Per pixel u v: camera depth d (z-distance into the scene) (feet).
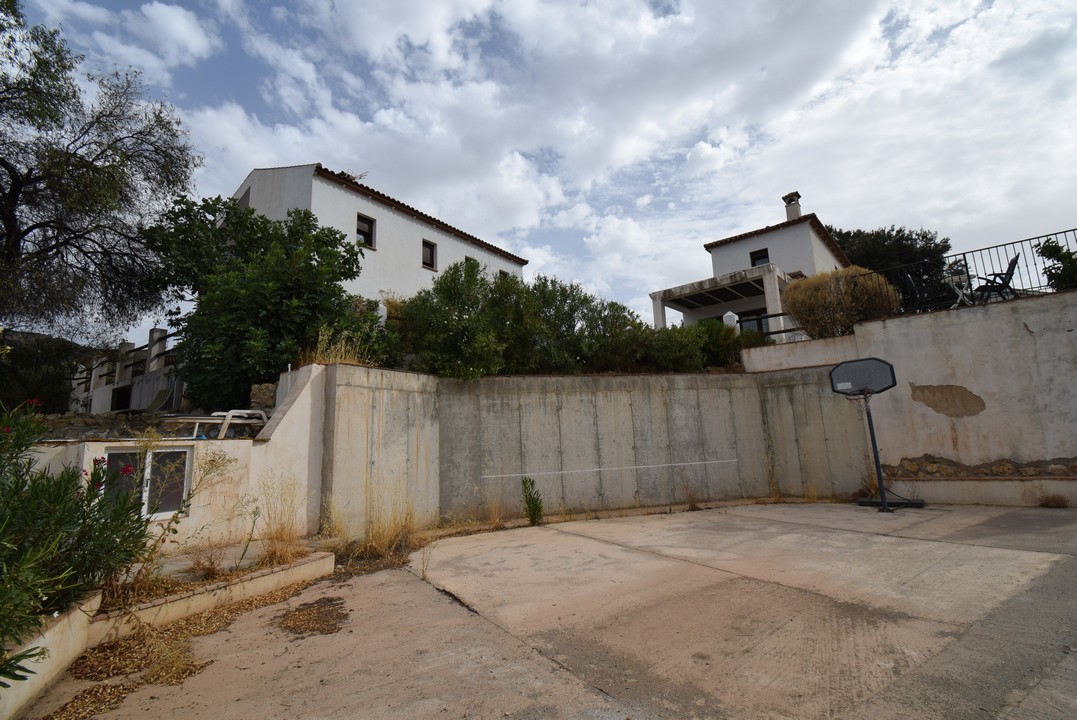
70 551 11.21
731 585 15.58
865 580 15.40
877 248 92.63
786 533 22.79
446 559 20.04
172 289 39.29
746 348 37.83
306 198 46.09
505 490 29.45
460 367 28.81
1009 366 27.22
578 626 12.87
